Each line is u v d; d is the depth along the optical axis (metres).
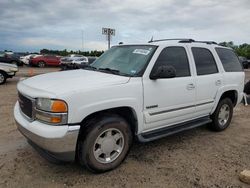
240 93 5.85
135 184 3.32
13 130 5.22
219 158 4.17
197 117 4.87
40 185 3.25
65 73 4.14
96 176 3.49
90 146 3.33
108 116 3.50
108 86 3.41
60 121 3.07
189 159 4.10
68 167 3.71
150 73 3.89
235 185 3.36
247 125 6.14
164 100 4.07
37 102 3.20
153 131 4.12
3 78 12.68
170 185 3.32
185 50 4.58
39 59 28.92
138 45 4.46
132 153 4.27
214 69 5.12
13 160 3.88
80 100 3.15
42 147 3.17
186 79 4.41
